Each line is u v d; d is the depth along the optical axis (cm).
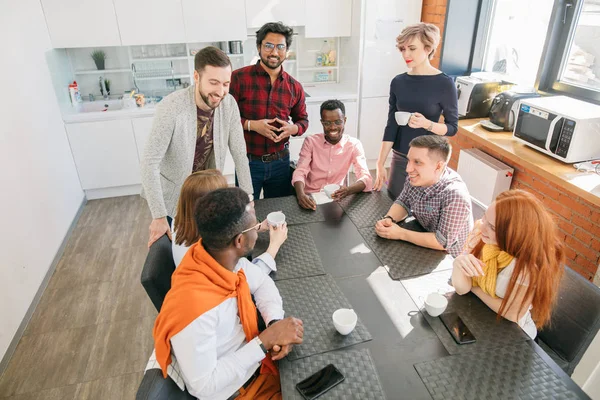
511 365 112
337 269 156
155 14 364
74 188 372
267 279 144
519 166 288
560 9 281
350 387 107
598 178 221
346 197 218
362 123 431
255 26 388
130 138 385
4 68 271
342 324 122
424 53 242
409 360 115
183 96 187
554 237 125
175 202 208
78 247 324
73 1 346
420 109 251
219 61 172
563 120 232
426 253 165
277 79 257
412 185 181
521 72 332
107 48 402
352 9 398
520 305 127
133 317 249
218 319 114
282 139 265
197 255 115
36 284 264
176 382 112
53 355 222
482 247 142
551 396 103
